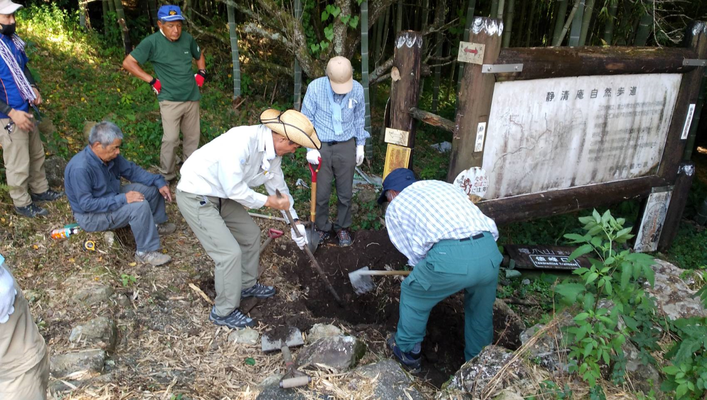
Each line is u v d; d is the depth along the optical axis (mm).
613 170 5016
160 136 5625
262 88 7441
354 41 6414
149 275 3883
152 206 4281
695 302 3570
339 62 4078
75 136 5301
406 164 4676
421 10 8484
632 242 5703
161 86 4785
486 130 4109
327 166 4508
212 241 3354
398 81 4438
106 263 3836
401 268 4648
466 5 7395
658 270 3889
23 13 7020
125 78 6617
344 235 4852
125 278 3723
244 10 6477
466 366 2902
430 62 9141
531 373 2734
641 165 5152
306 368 3006
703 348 2605
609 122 4734
